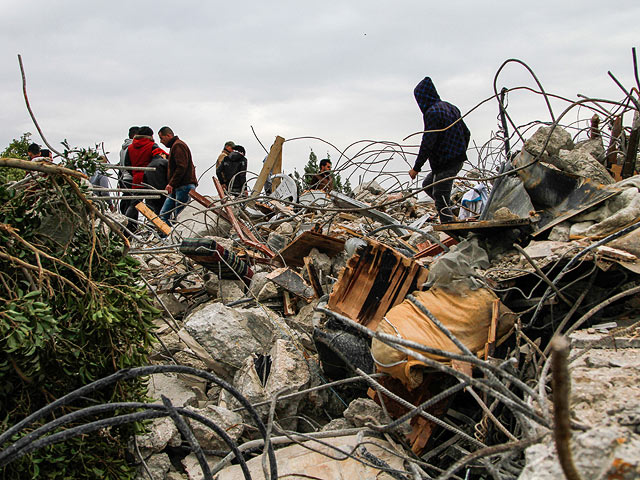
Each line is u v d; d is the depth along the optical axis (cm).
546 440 244
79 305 338
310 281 611
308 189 1087
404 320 387
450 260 400
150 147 973
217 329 491
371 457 363
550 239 449
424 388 379
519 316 384
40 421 322
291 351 479
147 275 723
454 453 368
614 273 395
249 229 869
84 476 332
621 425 223
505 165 577
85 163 395
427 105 752
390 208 980
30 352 299
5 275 325
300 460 373
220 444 411
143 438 389
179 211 948
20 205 351
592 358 300
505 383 361
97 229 382
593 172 467
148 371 266
